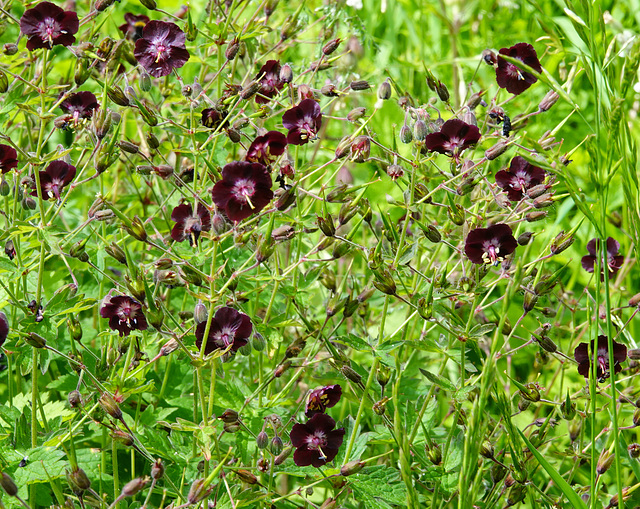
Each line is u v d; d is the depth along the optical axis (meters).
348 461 1.00
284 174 1.01
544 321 1.06
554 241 1.01
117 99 1.02
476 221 1.04
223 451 1.04
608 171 0.96
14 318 1.07
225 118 1.03
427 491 1.02
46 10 1.03
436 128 1.04
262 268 1.09
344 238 1.00
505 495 1.02
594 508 0.97
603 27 0.97
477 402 0.92
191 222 1.00
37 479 0.99
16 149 1.01
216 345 0.98
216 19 1.17
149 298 0.95
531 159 0.95
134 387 1.01
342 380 1.06
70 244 1.09
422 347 1.01
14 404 1.07
